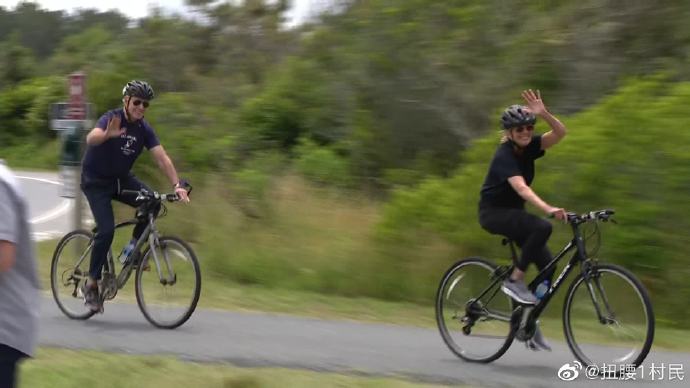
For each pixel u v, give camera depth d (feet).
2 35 371.15
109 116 46.19
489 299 40.88
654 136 57.26
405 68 90.68
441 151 91.71
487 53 85.46
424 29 88.84
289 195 79.92
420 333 47.98
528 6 84.64
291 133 118.93
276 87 121.49
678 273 55.11
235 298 58.18
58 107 69.36
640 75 77.51
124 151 46.73
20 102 248.32
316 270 64.13
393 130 94.22
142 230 47.93
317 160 96.17
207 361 39.93
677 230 55.93
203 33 139.74
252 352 41.88
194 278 46.44
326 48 106.93
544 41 80.07
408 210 64.23
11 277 23.90
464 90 86.33
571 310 38.88
